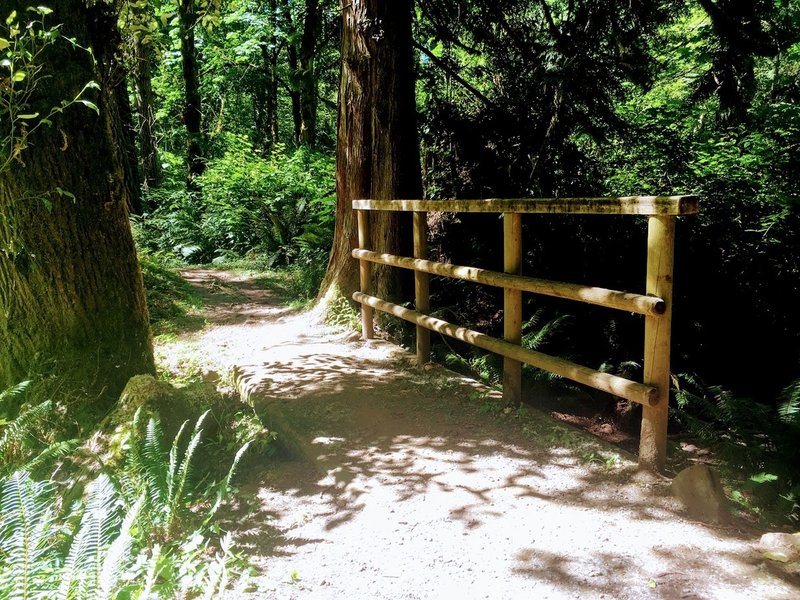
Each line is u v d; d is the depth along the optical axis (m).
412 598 2.56
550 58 7.54
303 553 2.96
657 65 8.30
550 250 7.74
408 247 7.25
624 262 7.34
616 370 6.37
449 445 4.02
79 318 4.83
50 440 4.43
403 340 6.74
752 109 8.08
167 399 4.37
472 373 6.25
